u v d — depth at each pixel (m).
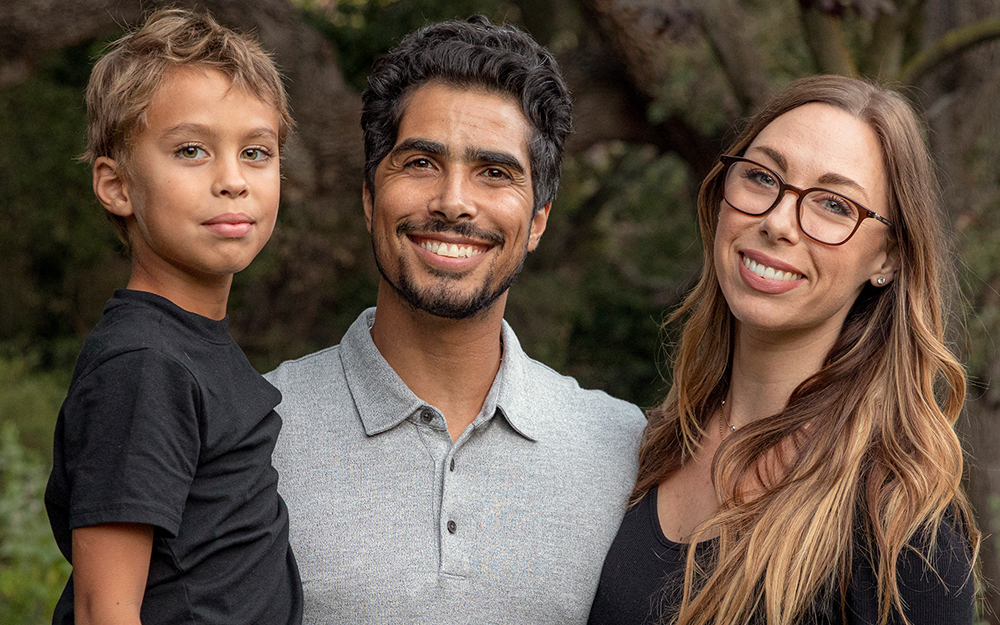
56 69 11.41
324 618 2.05
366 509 2.10
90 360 1.71
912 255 2.13
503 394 2.22
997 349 6.07
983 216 6.24
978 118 6.36
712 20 7.11
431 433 2.16
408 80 2.14
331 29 10.65
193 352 1.78
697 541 2.12
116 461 1.63
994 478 6.05
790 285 2.09
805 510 2.01
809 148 2.08
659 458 2.32
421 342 2.18
